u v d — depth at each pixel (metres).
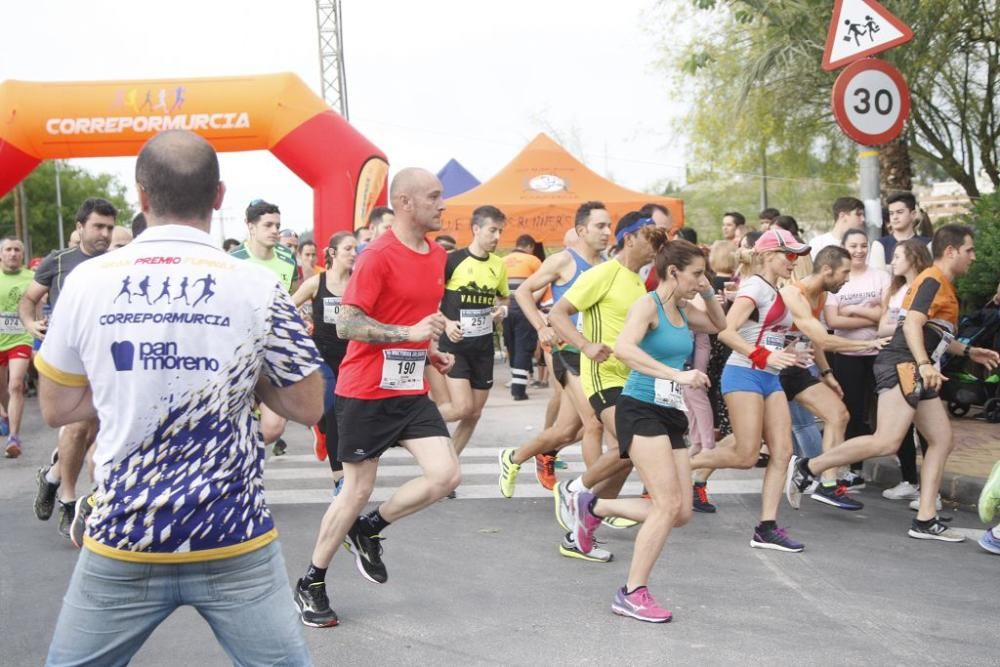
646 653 4.52
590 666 4.37
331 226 14.20
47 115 13.53
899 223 8.66
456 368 7.97
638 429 4.99
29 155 13.69
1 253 10.98
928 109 18.45
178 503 2.58
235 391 2.65
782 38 16.30
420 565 5.90
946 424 6.55
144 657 4.53
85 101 13.59
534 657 4.48
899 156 16.33
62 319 2.63
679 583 5.55
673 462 4.99
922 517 6.52
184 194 2.70
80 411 2.76
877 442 6.62
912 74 15.51
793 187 22.47
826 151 20.31
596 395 6.07
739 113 19.09
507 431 11.03
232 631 2.70
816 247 9.33
